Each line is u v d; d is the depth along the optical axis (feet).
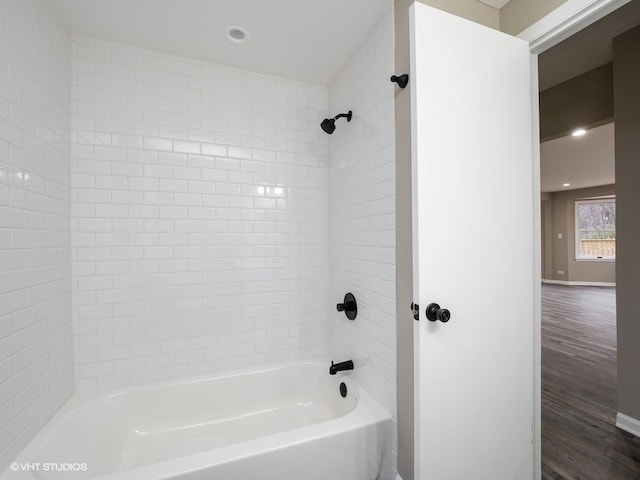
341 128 6.30
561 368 9.01
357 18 4.86
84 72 5.20
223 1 4.49
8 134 3.50
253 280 6.38
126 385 5.48
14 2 3.62
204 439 5.42
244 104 6.29
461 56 3.67
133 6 4.56
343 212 6.20
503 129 3.97
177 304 5.82
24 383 3.75
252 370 6.23
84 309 5.20
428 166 3.45
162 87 5.70
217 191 6.08
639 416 6.08
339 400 5.91
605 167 16.39
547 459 5.42
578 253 25.00
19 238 3.67
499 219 3.94
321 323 6.93
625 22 5.87
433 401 3.47
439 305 3.51
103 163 5.31
